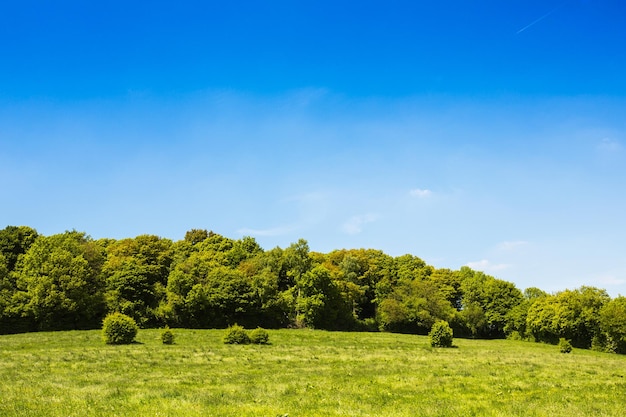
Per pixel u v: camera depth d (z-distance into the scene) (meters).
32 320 65.38
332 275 91.06
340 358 36.97
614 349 73.31
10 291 65.88
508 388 22.83
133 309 71.25
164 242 95.56
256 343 51.00
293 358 36.19
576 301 80.00
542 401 19.28
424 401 18.73
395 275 116.25
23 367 28.20
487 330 103.56
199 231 117.88
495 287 103.62
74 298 66.56
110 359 32.81
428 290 96.75
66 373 25.72
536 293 110.12
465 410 16.89
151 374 25.67
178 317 74.88
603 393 21.88
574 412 16.91
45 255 68.00
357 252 116.44
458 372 28.70
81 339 49.62
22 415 14.62
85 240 95.38
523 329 95.50
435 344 54.94
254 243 115.50
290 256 96.44
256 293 81.56
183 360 33.03
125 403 16.88
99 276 74.19
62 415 14.65
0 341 47.00
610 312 72.75
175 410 15.63
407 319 91.69
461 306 113.62
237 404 17.06
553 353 55.19
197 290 74.94
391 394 20.36
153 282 81.38
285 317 86.12
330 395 19.58
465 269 123.81
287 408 16.61
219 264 92.38
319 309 83.25
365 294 107.81
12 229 80.38
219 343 49.41
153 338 52.34
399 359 37.06
